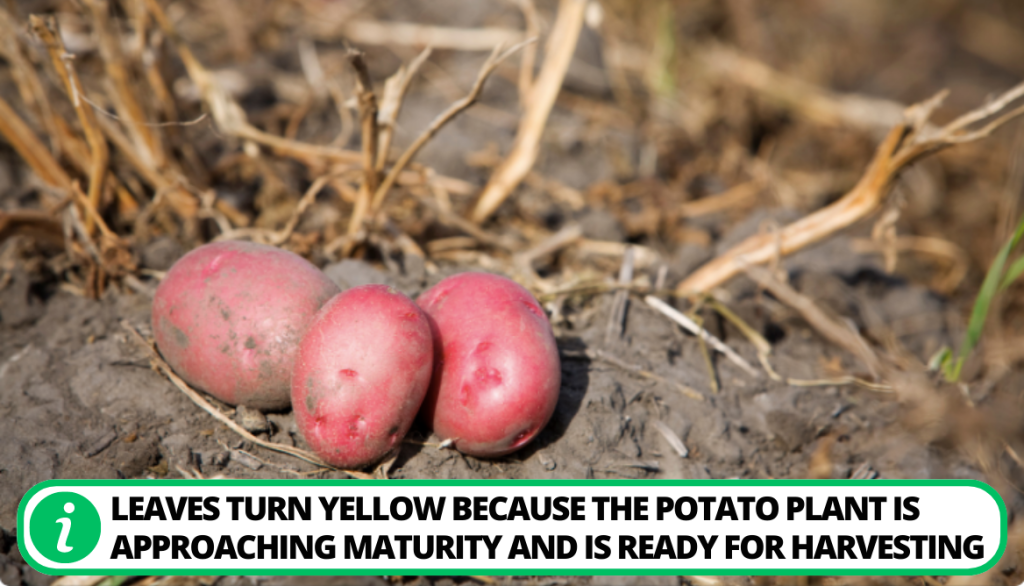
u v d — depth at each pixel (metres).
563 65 2.94
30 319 2.47
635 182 3.64
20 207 2.92
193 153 2.97
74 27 3.61
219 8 4.02
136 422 2.11
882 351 2.76
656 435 2.25
